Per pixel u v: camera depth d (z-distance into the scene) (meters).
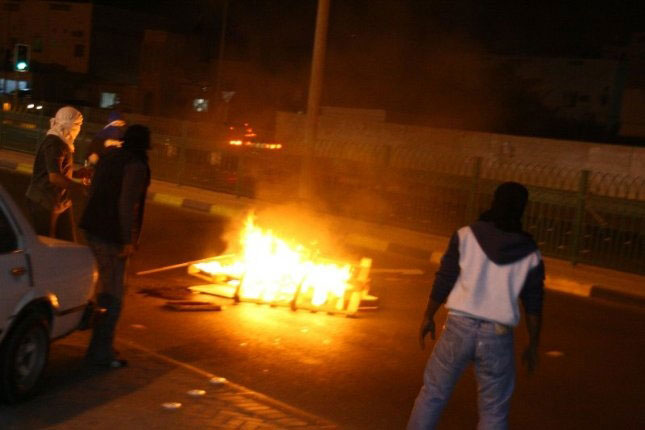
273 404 6.14
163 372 6.58
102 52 60.88
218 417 5.65
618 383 8.17
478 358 4.84
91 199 6.45
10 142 25.23
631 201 14.50
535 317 4.93
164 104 54.09
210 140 20.75
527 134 42.41
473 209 16.48
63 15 60.81
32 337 5.61
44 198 7.86
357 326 9.20
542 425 6.73
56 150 7.70
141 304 9.11
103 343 6.53
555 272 14.13
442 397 4.95
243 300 9.60
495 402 4.88
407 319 9.81
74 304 6.00
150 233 14.30
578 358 9.02
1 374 5.35
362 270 10.02
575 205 15.16
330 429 5.75
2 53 59.88
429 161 19.36
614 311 12.13
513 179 19.72
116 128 9.44
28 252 5.49
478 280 4.84
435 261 14.88
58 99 53.47
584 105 45.56
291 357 7.73
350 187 18.39
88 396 5.84
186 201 18.70
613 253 14.73
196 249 12.98
